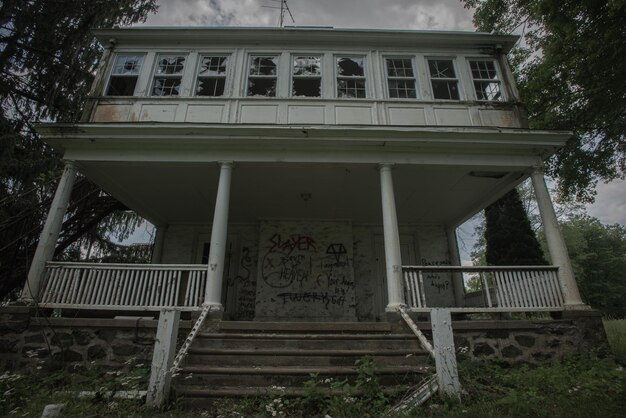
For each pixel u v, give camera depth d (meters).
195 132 7.07
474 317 9.91
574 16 7.33
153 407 3.92
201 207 9.97
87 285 6.27
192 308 6.01
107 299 6.19
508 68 8.56
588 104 9.95
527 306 6.30
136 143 7.16
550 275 6.52
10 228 9.20
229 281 10.30
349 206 9.91
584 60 8.68
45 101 10.02
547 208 6.98
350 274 10.14
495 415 3.61
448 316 4.39
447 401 3.92
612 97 9.09
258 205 9.79
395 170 7.73
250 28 8.52
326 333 5.76
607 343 5.89
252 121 7.78
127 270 6.43
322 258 10.27
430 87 8.39
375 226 10.98
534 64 11.09
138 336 5.64
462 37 8.64
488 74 8.64
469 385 4.46
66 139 7.03
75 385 4.85
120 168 7.64
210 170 7.75
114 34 8.57
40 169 9.21
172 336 4.37
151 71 8.40
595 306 32.25
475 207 9.70
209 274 6.31
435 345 4.28
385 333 5.80
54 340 5.62
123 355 5.54
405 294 6.56
